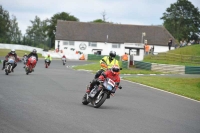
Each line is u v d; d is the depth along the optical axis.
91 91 17.08
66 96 20.23
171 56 62.09
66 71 45.66
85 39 119.25
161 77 40.47
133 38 120.31
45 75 34.97
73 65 69.06
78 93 22.19
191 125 14.41
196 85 34.47
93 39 119.44
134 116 15.28
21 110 14.34
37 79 29.67
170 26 141.50
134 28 122.88
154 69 52.84
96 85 16.98
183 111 18.38
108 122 13.34
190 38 139.88
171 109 18.67
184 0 140.38
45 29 152.00
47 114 13.93
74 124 12.42
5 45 108.06
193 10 140.75
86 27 122.44
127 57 56.75
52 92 21.58
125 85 29.94
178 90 29.12
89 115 14.50
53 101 17.72
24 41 118.81
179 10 141.62
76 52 104.06
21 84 24.67
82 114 14.61
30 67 34.25
